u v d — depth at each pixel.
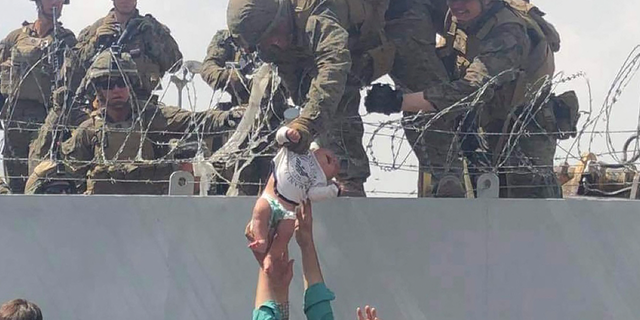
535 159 6.44
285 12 6.19
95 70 6.98
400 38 6.65
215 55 7.70
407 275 5.19
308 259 4.17
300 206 4.26
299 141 4.62
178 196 5.12
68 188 6.61
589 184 6.42
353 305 5.17
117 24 8.74
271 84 6.06
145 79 7.57
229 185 5.93
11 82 8.10
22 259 5.06
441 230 5.21
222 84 7.43
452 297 5.19
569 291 5.21
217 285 5.10
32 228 5.07
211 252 5.10
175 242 5.10
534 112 6.34
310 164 4.64
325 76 5.90
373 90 6.21
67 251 5.07
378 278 5.19
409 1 6.79
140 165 6.19
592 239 5.22
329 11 6.19
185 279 5.10
